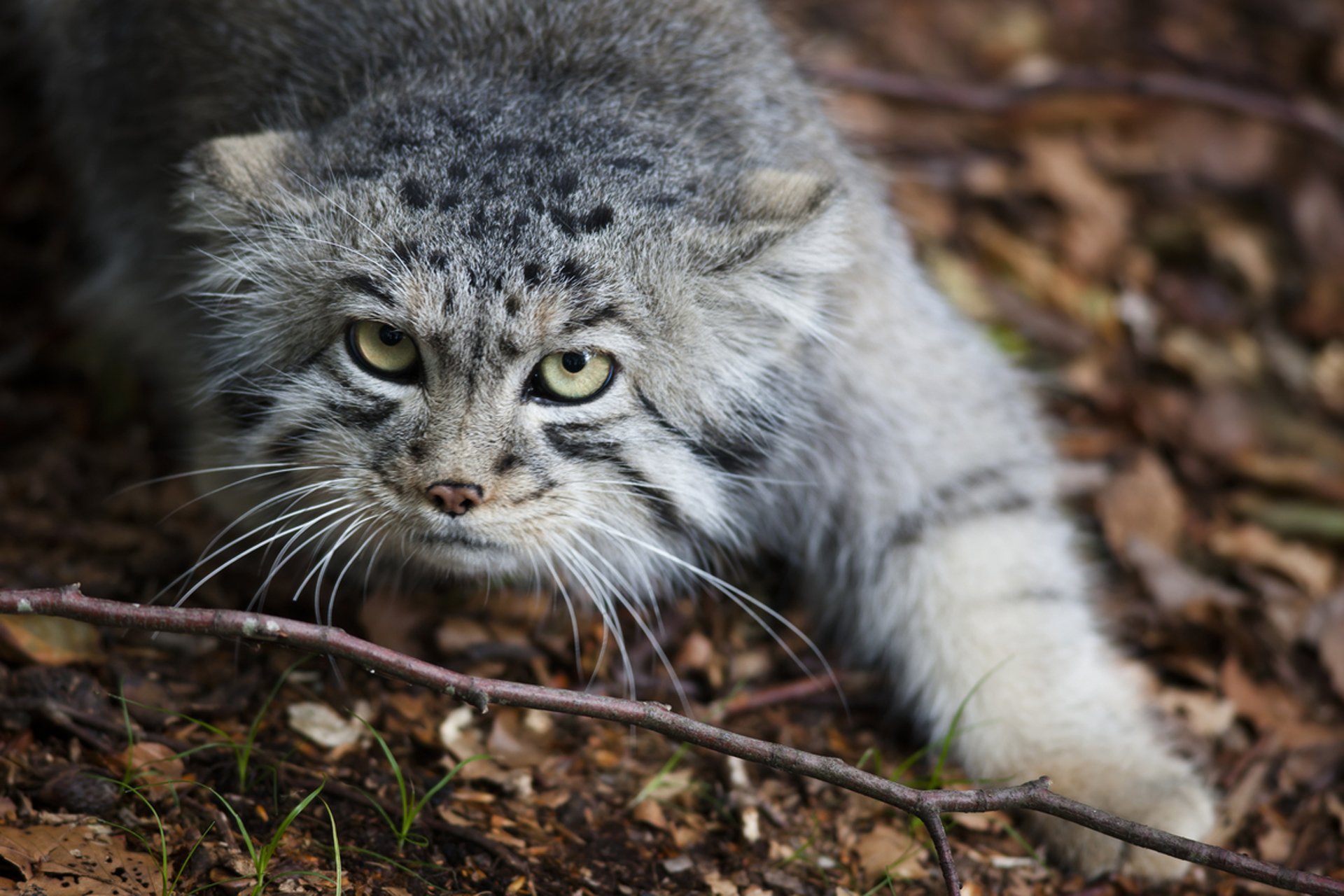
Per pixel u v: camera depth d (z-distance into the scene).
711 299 4.64
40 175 7.62
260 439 4.89
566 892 4.37
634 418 4.63
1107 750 5.17
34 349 6.77
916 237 7.29
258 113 5.40
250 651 5.18
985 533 5.70
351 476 4.58
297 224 4.56
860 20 9.12
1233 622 5.93
